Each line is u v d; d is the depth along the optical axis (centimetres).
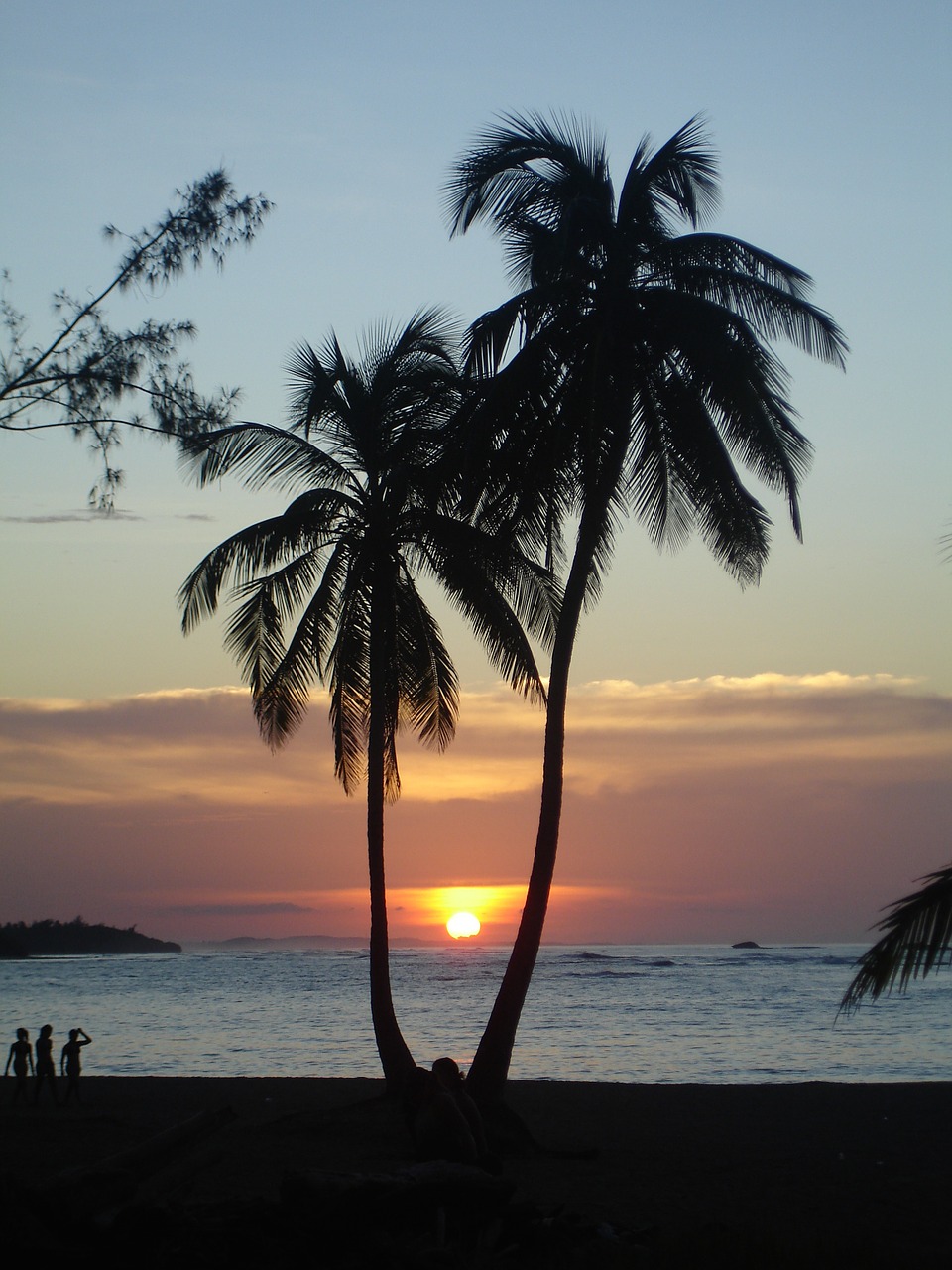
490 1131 1678
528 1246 980
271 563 2152
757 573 1953
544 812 1831
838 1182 1470
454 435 1912
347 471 2241
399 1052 1994
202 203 1289
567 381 1894
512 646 2142
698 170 1936
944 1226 1213
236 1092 2458
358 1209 912
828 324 1806
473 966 15825
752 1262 962
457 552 2106
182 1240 849
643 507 1967
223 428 1398
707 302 1798
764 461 1830
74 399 1261
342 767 2378
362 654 2297
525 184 1927
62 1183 856
